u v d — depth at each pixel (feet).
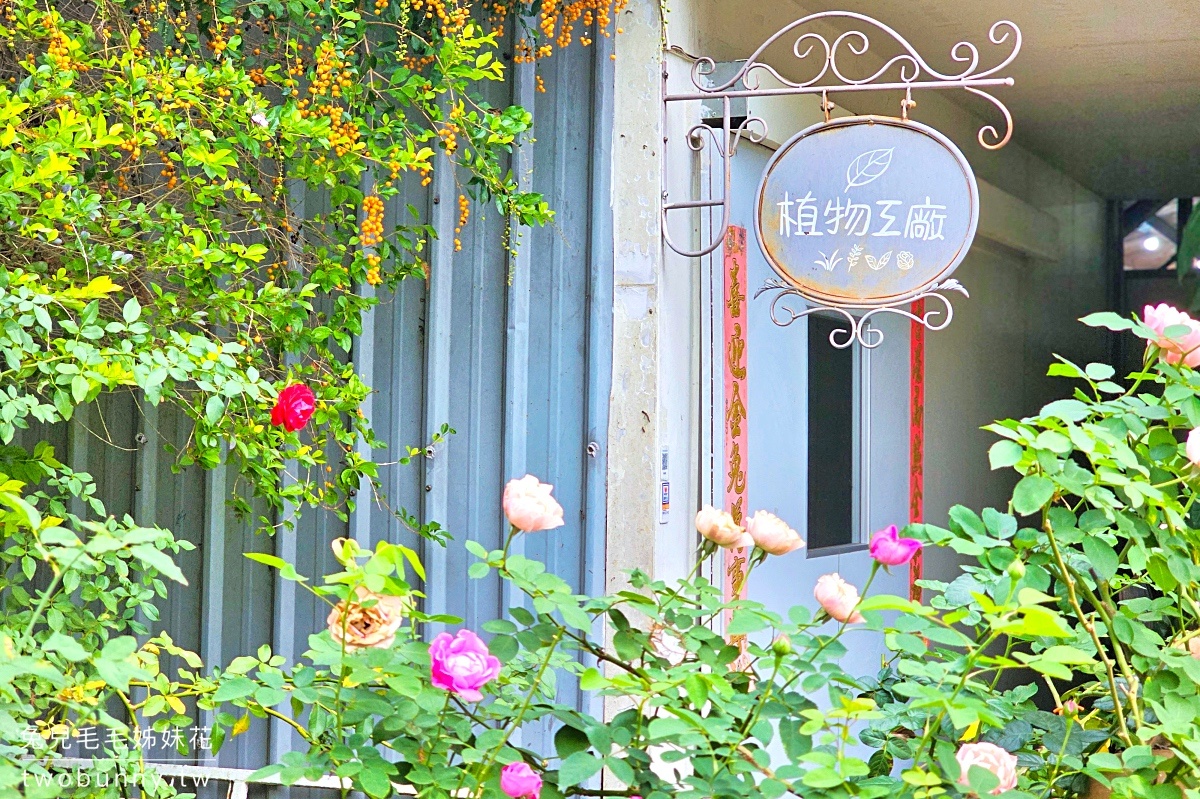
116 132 5.93
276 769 4.67
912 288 8.23
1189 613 5.42
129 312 5.74
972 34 12.84
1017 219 17.90
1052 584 5.81
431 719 4.75
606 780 8.11
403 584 4.62
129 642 4.10
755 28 11.08
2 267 5.66
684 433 9.67
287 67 7.87
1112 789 4.67
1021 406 18.98
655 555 9.11
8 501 4.02
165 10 7.46
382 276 8.25
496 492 9.37
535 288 9.41
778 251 8.44
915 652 4.41
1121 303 24.57
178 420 9.11
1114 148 19.04
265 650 5.57
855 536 12.30
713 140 9.57
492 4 9.09
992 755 4.41
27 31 6.55
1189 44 13.03
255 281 8.49
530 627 5.03
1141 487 4.60
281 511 7.46
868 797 4.33
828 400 11.83
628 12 9.21
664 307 9.30
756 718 4.61
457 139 9.36
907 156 8.23
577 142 9.36
